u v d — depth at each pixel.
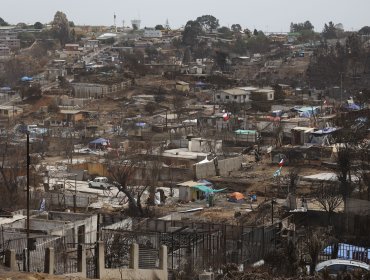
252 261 77.81
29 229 77.75
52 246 68.19
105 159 168.50
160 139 199.00
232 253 77.31
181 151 180.38
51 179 147.50
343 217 102.56
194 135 198.88
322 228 95.44
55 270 59.16
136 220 91.75
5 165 146.38
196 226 88.62
